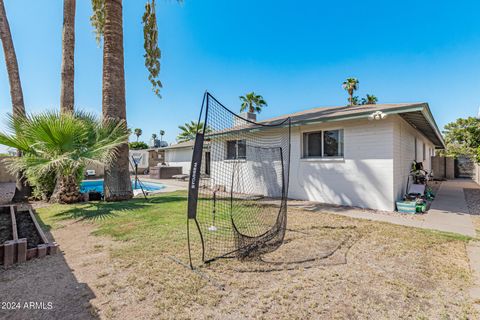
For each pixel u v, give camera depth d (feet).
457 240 13.20
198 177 10.04
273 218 18.83
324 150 25.67
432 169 54.34
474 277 9.13
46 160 20.13
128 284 8.62
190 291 8.23
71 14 27.14
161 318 6.83
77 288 8.34
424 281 8.88
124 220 17.35
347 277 9.21
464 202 24.66
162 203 24.07
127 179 26.27
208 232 14.82
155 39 32.32
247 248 11.97
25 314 6.94
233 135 30.76
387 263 10.43
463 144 67.56
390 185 20.93
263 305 7.48
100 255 11.16
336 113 24.72
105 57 25.17
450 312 7.11
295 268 10.00
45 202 25.29
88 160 20.20
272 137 30.01
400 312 7.12
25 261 10.50
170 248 12.07
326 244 12.80
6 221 16.89
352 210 21.48
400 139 23.18
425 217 18.66
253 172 31.24
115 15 25.46
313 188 26.12
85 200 25.62
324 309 7.27
